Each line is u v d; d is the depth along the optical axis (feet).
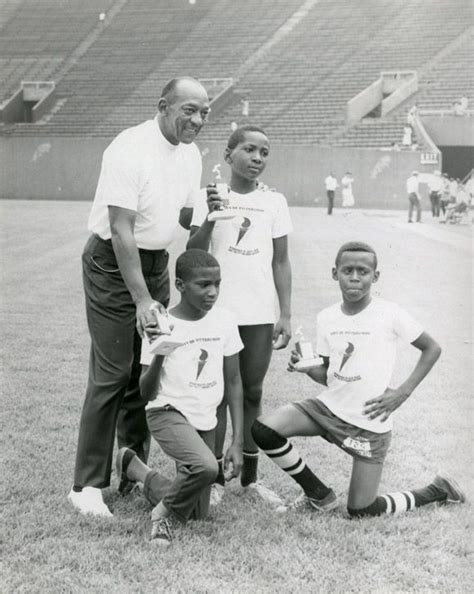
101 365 11.49
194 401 11.16
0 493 11.70
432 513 11.28
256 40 113.60
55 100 112.78
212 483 11.02
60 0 123.03
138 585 9.08
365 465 11.06
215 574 9.38
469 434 14.55
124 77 114.11
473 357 20.71
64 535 10.41
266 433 11.11
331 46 110.52
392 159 86.17
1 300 29.45
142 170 11.23
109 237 11.49
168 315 10.62
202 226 11.88
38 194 101.04
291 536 10.44
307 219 69.51
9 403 16.40
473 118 87.86
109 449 11.47
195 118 11.35
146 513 11.27
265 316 12.30
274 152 91.30
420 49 105.81
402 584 9.18
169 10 119.75
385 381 11.31
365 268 11.21
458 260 41.32
